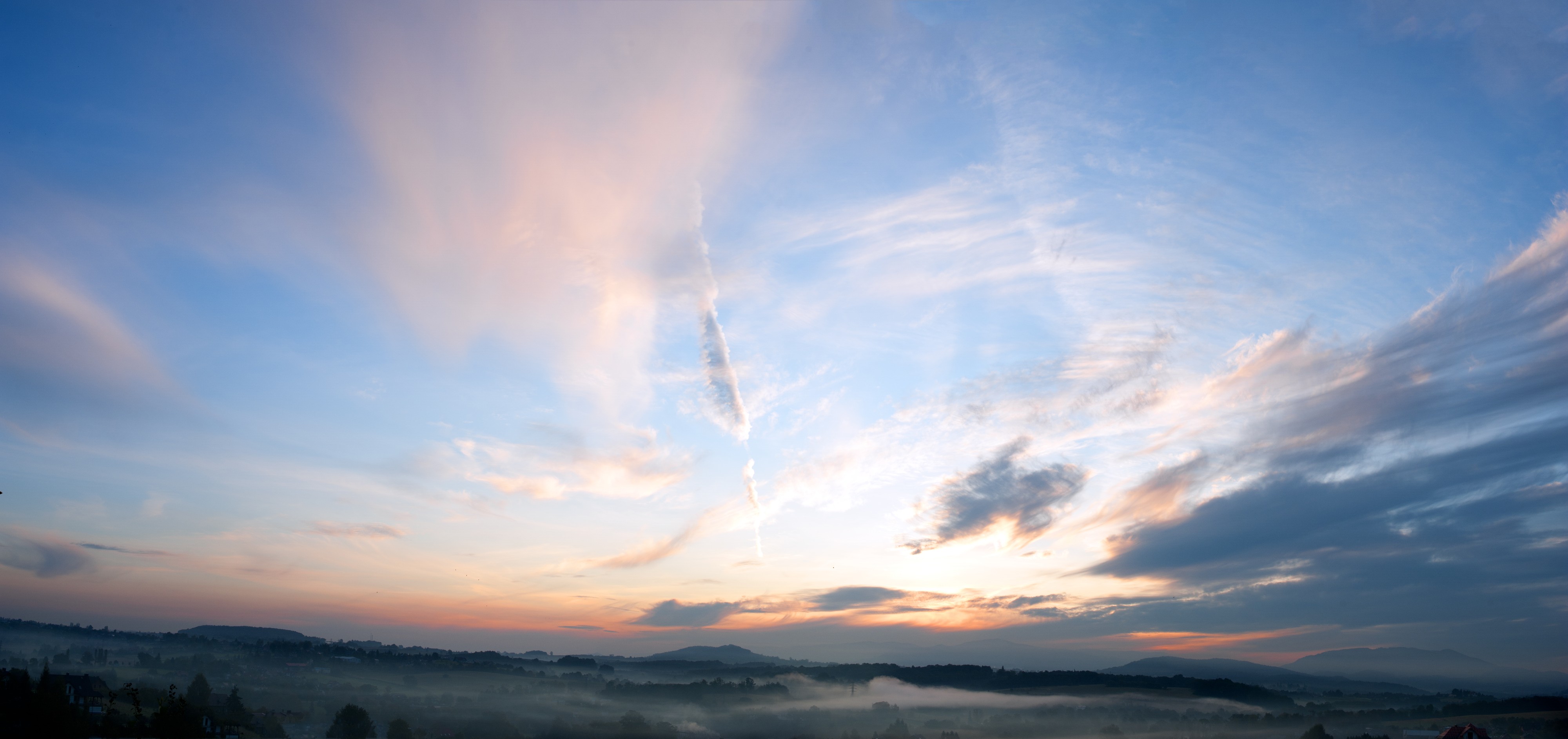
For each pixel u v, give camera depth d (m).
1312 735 187.12
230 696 172.00
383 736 175.38
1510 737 192.62
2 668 153.75
